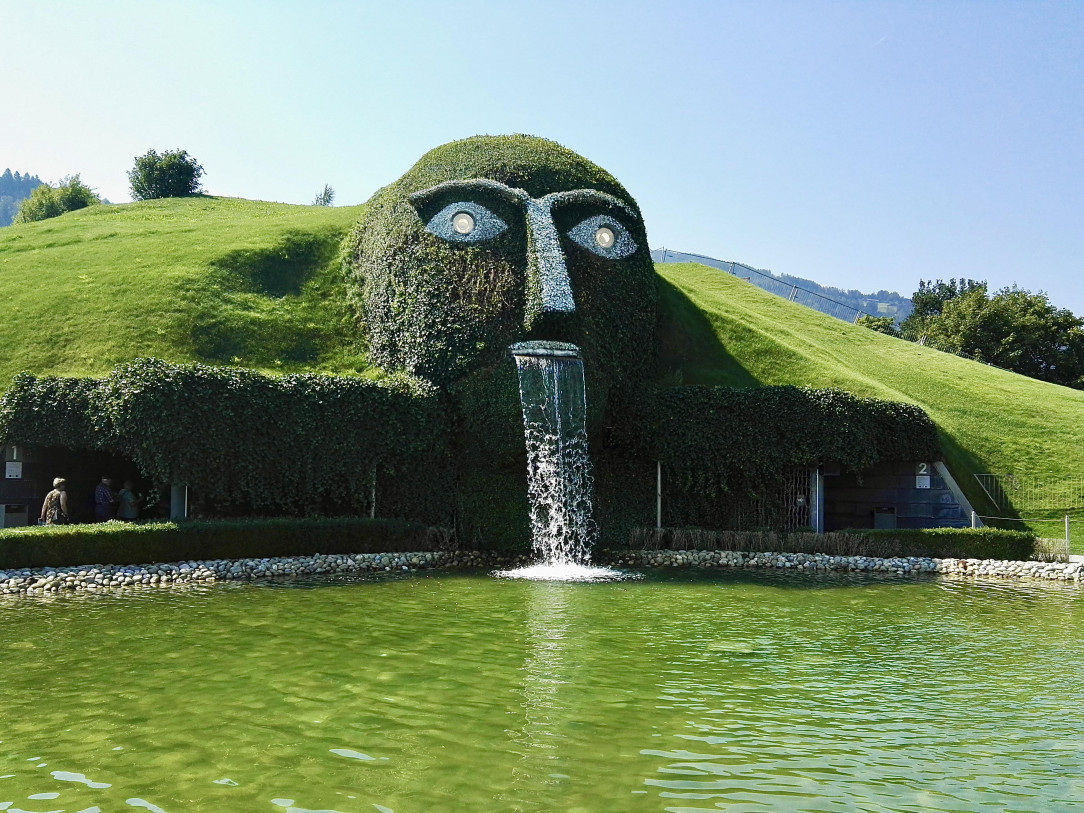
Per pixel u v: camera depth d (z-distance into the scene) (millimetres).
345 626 12828
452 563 20672
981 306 63188
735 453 24422
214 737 7898
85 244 32469
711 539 22672
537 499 22203
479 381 22875
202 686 9523
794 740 8125
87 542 16938
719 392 24906
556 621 13547
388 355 25109
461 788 6824
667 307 31766
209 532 18328
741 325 31906
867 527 25938
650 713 8844
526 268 23656
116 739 7816
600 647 11789
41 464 21203
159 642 11594
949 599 16453
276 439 20859
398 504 22938
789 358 30469
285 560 18672
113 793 6621
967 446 27234
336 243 31609
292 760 7359
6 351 23562
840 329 38562
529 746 7793
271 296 28344
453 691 9469
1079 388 60438
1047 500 25297
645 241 27328
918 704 9352
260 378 20891
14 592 15266
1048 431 28531
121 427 19109
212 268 28328
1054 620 14297
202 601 14758
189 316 25422
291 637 12023
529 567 20391
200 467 19922
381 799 6590
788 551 22297
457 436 23266
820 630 13281
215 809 6352
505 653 11305
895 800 6777
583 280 24484
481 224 24312
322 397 21500
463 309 23438
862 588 17797
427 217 24984
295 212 45656
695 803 6621
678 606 15188
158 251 30078
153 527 17656
